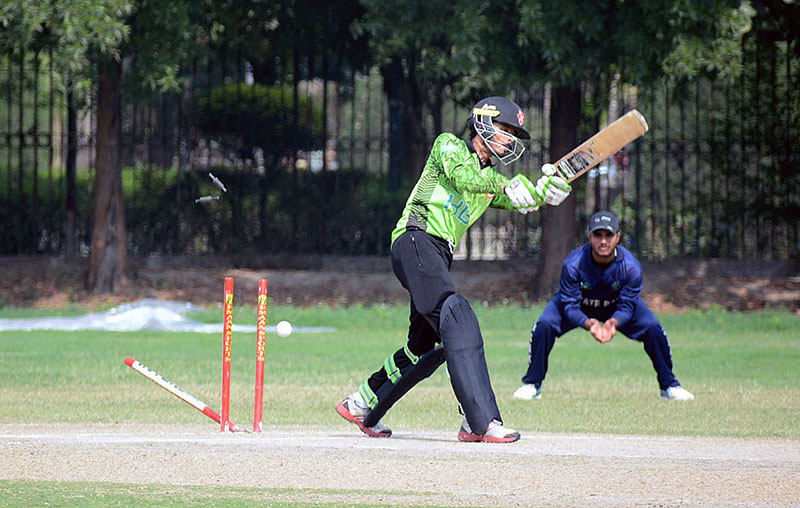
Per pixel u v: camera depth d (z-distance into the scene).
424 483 21.34
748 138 90.50
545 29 69.00
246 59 93.00
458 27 70.44
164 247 90.44
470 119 27.30
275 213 91.88
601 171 99.75
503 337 65.19
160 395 38.31
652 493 20.42
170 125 94.12
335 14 86.19
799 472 22.70
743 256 88.00
